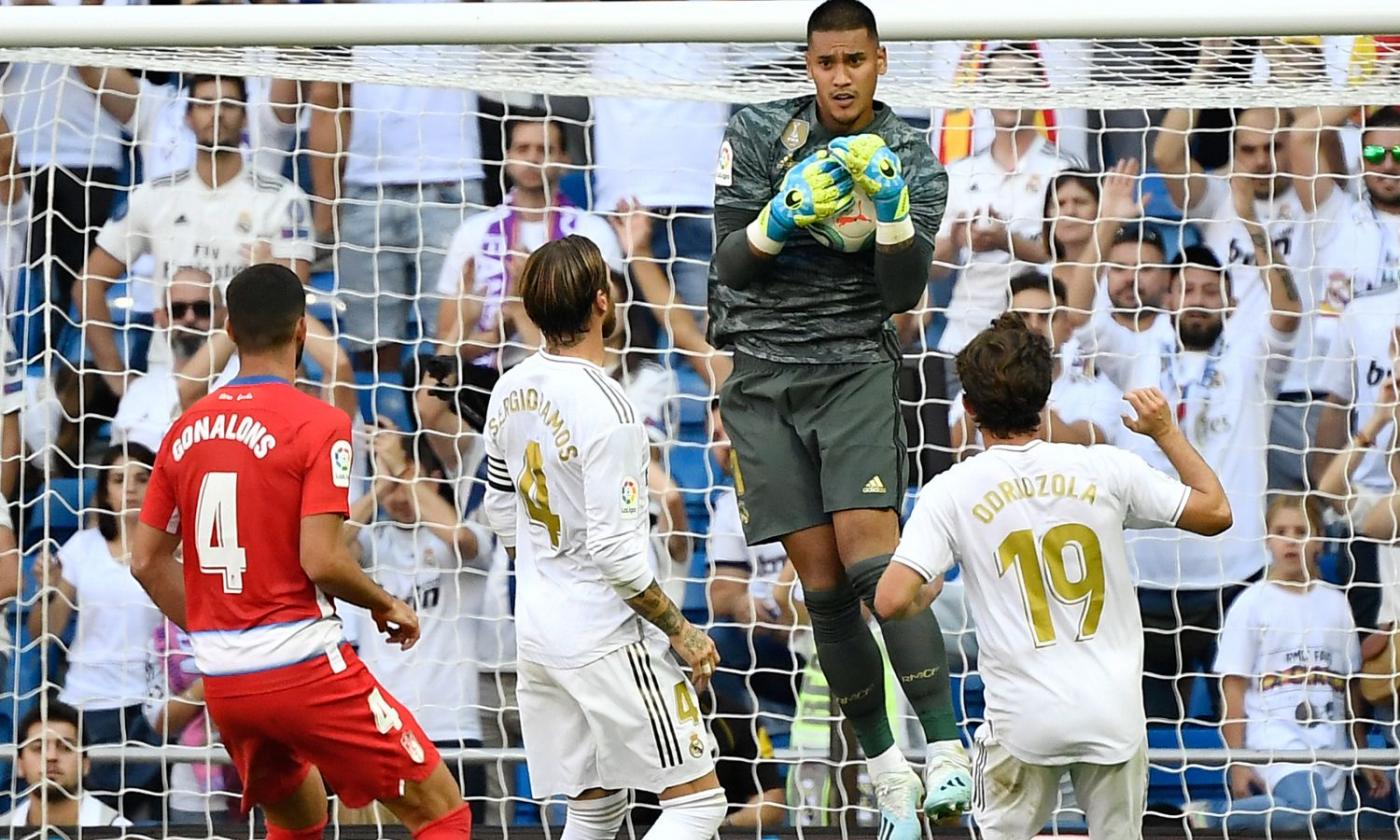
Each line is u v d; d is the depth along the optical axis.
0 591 23.39
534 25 16.91
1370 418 24.33
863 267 15.97
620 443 14.81
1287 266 24.70
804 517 16.03
